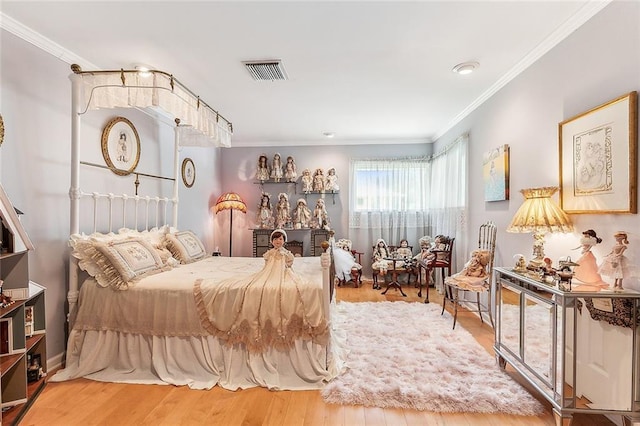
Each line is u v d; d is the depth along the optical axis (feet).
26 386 5.94
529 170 8.95
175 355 7.71
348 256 16.96
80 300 7.96
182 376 7.60
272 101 12.17
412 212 18.57
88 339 7.82
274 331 7.56
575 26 7.04
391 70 9.55
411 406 6.57
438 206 16.92
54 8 6.52
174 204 12.71
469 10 6.70
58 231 8.20
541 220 7.13
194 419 6.26
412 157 18.53
